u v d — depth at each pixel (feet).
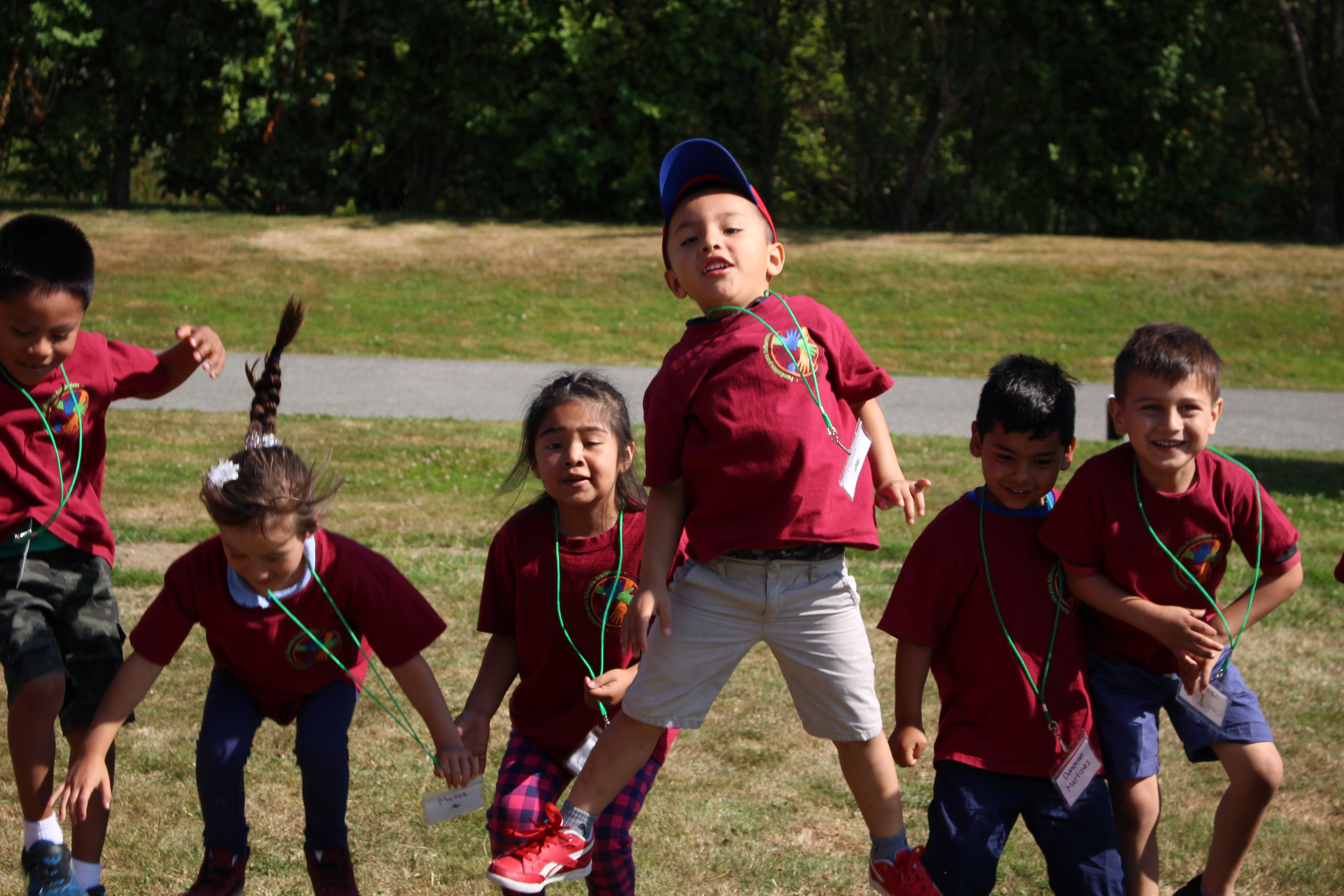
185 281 64.08
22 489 12.62
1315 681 19.69
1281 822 15.24
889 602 11.99
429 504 29.50
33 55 74.18
